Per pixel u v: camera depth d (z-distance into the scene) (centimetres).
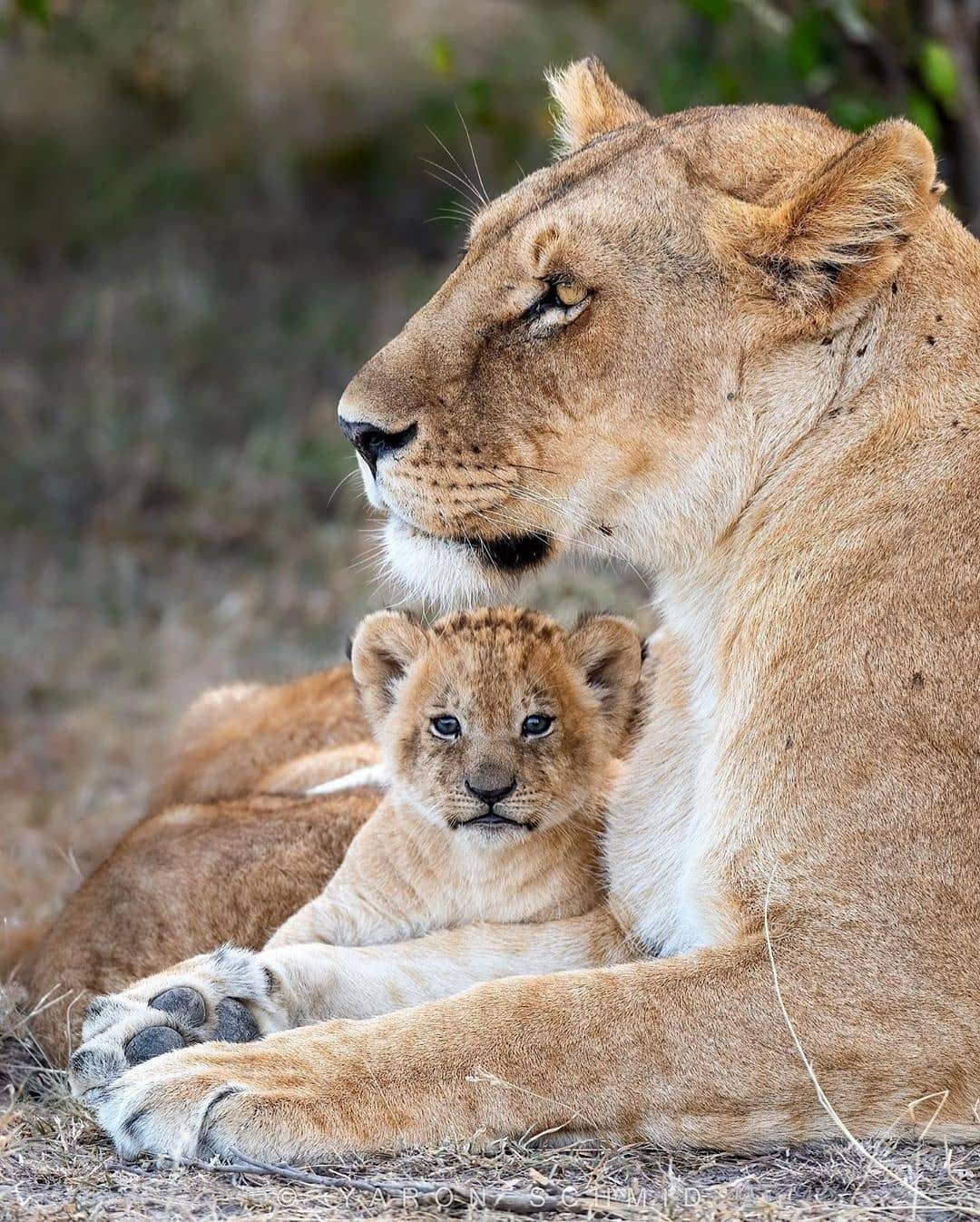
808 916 702
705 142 796
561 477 781
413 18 2723
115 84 2495
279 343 2225
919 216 739
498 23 2656
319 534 1794
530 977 716
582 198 785
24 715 1480
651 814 815
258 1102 681
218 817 966
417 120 2572
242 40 2644
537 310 778
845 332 765
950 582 720
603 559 891
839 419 763
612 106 920
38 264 2441
